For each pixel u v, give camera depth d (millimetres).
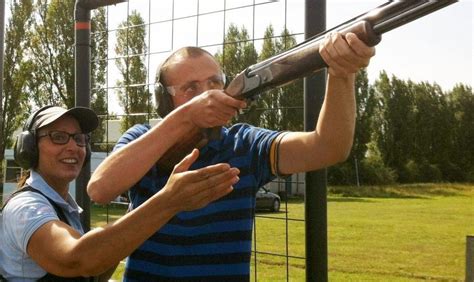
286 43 2449
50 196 1916
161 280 1730
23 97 22688
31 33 22422
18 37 22125
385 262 9266
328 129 1562
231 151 1818
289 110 2600
